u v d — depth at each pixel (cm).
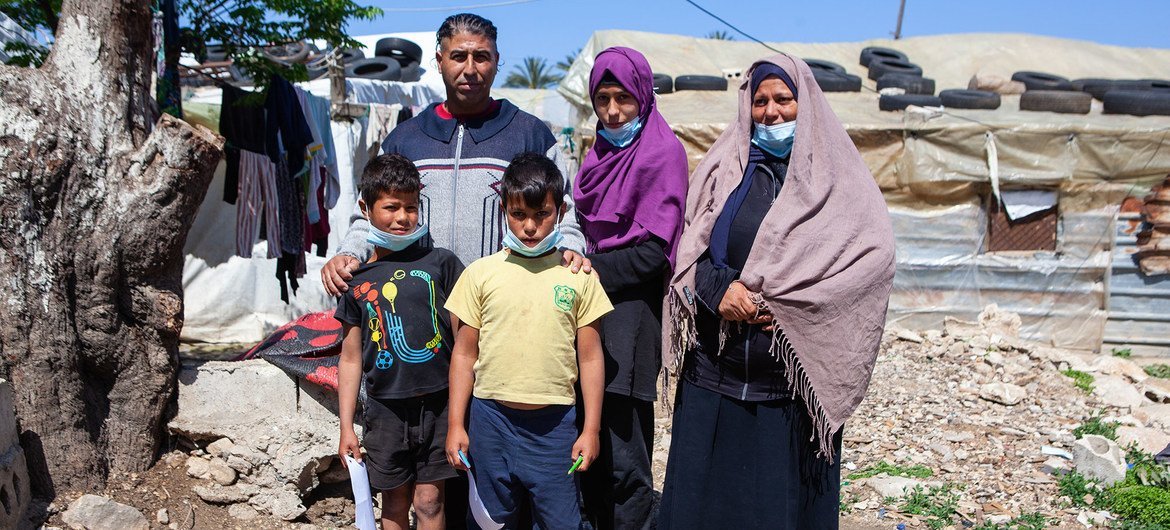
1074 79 1220
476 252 303
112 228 332
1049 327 956
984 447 527
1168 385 709
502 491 282
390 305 284
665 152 296
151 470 353
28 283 318
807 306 276
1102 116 966
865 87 1147
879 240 281
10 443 304
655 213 292
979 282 952
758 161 298
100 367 342
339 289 289
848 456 516
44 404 322
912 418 578
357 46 793
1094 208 940
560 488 278
